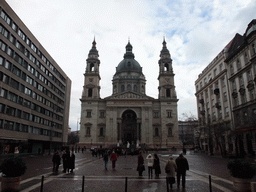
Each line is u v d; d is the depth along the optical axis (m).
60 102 80.19
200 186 13.84
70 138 152.12
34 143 60.06
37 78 59.25
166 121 84.19
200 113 68.44
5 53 42.56
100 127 83.69
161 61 91.88
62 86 82.50
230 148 50.06
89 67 91.12
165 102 86.06
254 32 39.50
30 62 54.31
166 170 13.24
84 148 74.38
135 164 29.06
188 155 51.78
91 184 14.36
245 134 42.41
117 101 85.00
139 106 84.62
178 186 13.44
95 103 85.56
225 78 52.44
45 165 26.72
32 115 56.72
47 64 66.38
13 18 45.12
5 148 43.12
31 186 13.55
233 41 52.66
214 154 52.31
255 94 40.06
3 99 42.09
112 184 14.38
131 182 15.09
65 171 20.00
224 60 52.00
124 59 113.00
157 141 82.62
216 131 45.88
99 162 31.84
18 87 48.25
